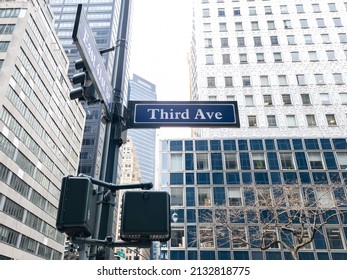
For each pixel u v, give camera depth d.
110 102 4.08
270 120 43.88
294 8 53.41
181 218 35.56
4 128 40.69
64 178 2.93
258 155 39.12
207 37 51.59
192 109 4.54
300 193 35.41
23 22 47.22
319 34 50.72
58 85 59.88
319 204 28.14
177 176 38.25
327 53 48.97
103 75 3.85
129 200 2.98
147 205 2.97
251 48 50.06
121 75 4.37
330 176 37.16
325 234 33.41
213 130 43.06
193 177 38.00
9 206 41.44
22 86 45.75
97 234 3.21
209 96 46.19
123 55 4.49
